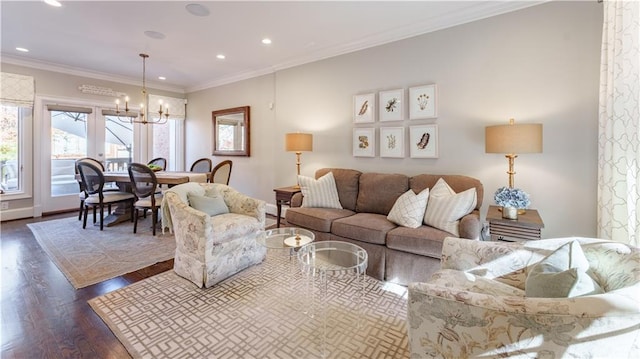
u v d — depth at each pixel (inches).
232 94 217.6
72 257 120.9
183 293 92.9
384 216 121.0
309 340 70.7
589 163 97.4
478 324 39.7
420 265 95.3
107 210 201.8
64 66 190.2
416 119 131.7
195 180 162.6
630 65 76.9
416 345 45.3
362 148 148.3
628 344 35.0
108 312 82.0
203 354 65.8
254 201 118.6
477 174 118.0
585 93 97.3
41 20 124.2
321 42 147.3
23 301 87.2
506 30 110.0
